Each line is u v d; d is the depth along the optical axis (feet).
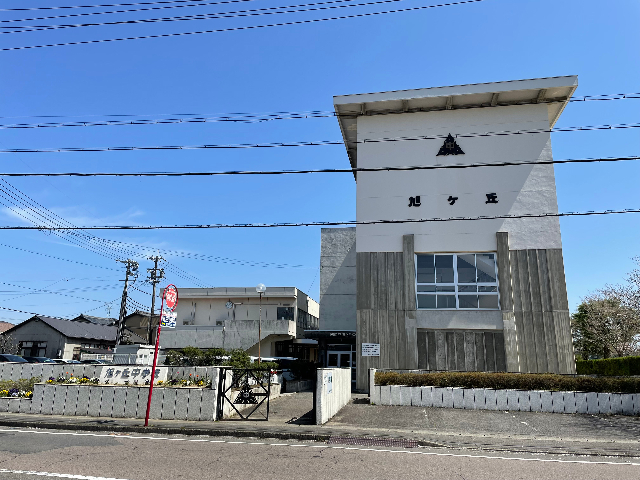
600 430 39.29
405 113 79.30
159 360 89.35
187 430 35.35
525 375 52.65
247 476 22.72
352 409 48.70
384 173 77.30
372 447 31.12
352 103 77.97
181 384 44.24
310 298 138.92
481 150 75.51
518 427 40.11
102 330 166.30
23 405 43.98
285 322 109.29
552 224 70.85
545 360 66.08
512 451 30.53
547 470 25.31
